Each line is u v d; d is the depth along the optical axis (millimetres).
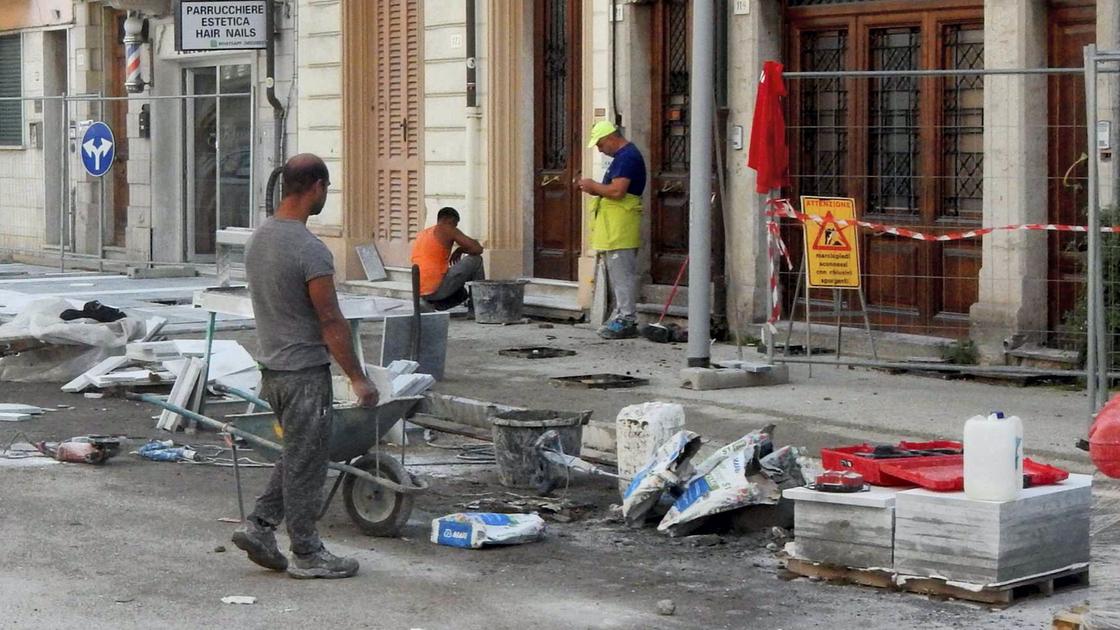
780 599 7762
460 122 20469
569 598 7801
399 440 11875
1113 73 12562
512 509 9758
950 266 14945
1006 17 14055
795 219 16094
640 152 17719
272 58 23016
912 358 14867
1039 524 7730
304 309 8094
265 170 24172
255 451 10453
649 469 9289
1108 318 12914
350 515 9188
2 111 29422
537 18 19969
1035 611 7523
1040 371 13180
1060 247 14078
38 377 14734
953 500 7664
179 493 10219
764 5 16422
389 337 13523
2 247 29094
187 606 7617
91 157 24797
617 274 17344
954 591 7691
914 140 15336
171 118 26484
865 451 8562
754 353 15977
